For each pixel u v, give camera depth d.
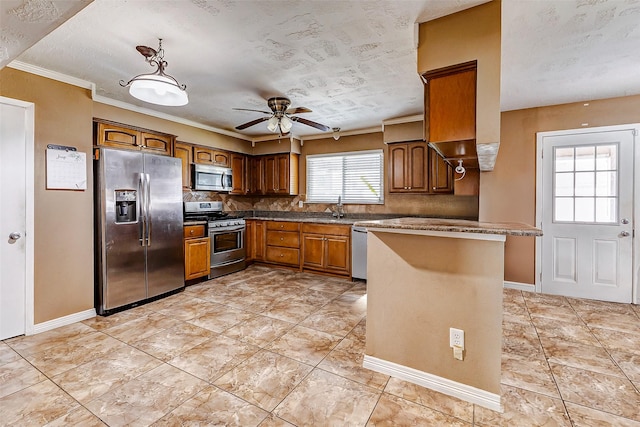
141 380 1.94
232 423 1.58
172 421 1.59
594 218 3.53
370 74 2.84
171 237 3.67
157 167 3.50
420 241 1.93
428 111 2.06
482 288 1.77
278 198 5.87
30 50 2.34
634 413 1.66
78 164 2.90
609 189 3.46
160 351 2.32
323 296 3.67
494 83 1.81
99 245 3.06
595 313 3.10
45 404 1.71
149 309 3.22
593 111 3.50
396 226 1.95
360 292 3.84
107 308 3.04
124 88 3.15
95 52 2.37
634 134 3.34
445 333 1.86
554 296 3.64
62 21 1.35
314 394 1.82
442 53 1.93
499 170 3.92
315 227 4.71
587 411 1.67
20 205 2.58
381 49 2.37
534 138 3.77
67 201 2.84
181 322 2.87
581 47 2.31
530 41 2.21
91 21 1.95
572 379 1.97
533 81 2.96
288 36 2.17
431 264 1.90
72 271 2.87
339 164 5.25
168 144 3.93
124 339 2.52
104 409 1.67
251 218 5.31
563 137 3.64
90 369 2.06
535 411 1.68
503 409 1.70
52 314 2.74
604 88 3.14
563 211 3.67
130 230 3.23
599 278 3.52
